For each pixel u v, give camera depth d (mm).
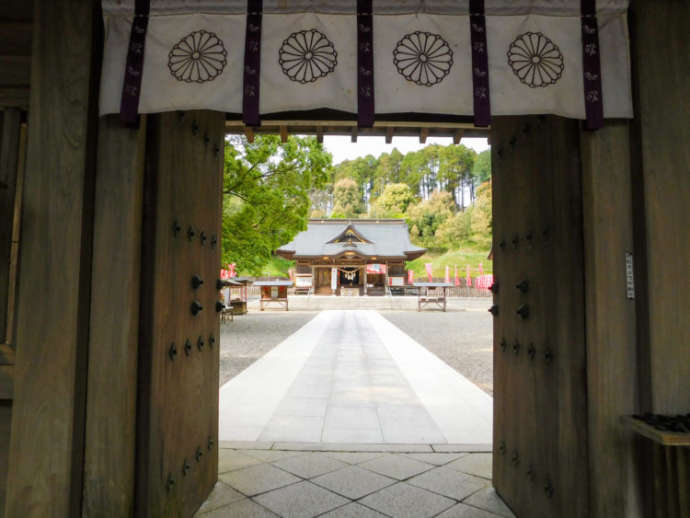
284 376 5824
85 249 1628
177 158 1931
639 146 1691
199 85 1633
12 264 1776
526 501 2025
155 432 1694
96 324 1613
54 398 1565
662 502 1565
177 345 1915
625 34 1685
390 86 1643
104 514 1581
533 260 2041
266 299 22312
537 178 2025
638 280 1683
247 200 10438
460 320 16859
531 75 1657
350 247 33312
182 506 1961
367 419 3805
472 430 3498
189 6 1644
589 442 1652
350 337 10773
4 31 1805
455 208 60438
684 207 1670
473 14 1669
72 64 1655
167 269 1815
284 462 2797
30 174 1620
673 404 1609
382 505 2234
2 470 1717
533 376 2000
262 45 1651
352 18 1674
